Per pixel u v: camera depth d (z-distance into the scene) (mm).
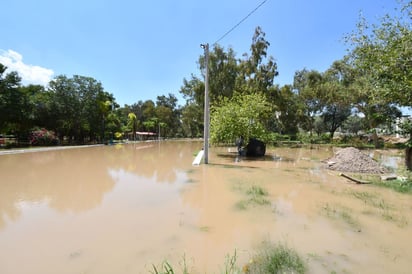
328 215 4023
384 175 7598
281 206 4523
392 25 8055
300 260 2541
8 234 3279
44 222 3723
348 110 30391
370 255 2689
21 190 5875
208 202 4766
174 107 61469
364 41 9164
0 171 8766
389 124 8875
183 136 59594
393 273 2340
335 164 9305
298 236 3182
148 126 48281
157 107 55906
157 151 18781
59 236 3199
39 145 20781
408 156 8266
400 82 7043
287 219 3826
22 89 23016
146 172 8570
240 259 2570
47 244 2969
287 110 29750
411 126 7531
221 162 11289
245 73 24766
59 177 7633
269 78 24047
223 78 23797
